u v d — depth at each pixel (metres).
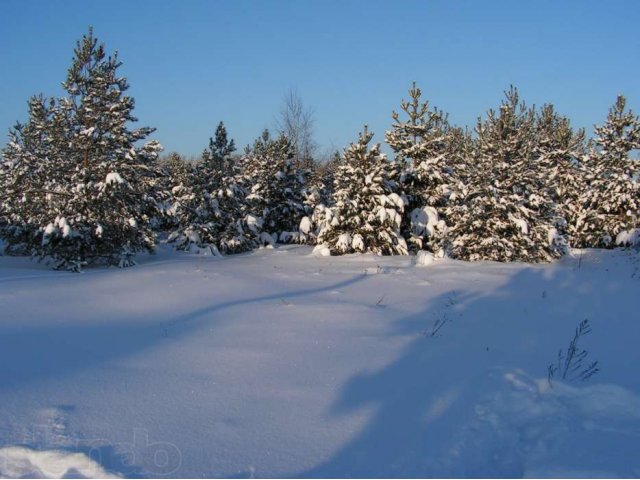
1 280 11.13
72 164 15.81
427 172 20.88
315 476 3.20
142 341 6.36
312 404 4.39
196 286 10.91
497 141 18.28
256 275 13.21
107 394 4.46
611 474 3.27
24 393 4.40
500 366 5.53
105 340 6.37
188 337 6.60
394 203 19.25
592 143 29.67
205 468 3.24
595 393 4.74
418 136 21.81
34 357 5.53
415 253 20.58
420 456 3.53
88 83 16.16
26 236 16.22
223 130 22.86
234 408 4.25
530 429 4.00
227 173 23.14
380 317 8.07
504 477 3.27
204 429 3.82
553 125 34.56
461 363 5.70
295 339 6.55
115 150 15.97
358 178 19.92
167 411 4.14
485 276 13.13
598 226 25.30
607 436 3.89
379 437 3.81
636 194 24.86
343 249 19.41
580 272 14.04
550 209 18.84
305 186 29.38
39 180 16.44
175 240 23.92
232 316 7.94
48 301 8.78
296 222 28.53
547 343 6.84
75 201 15.13
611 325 8.05
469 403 4.51
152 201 17.19
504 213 17.25
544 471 3.31
